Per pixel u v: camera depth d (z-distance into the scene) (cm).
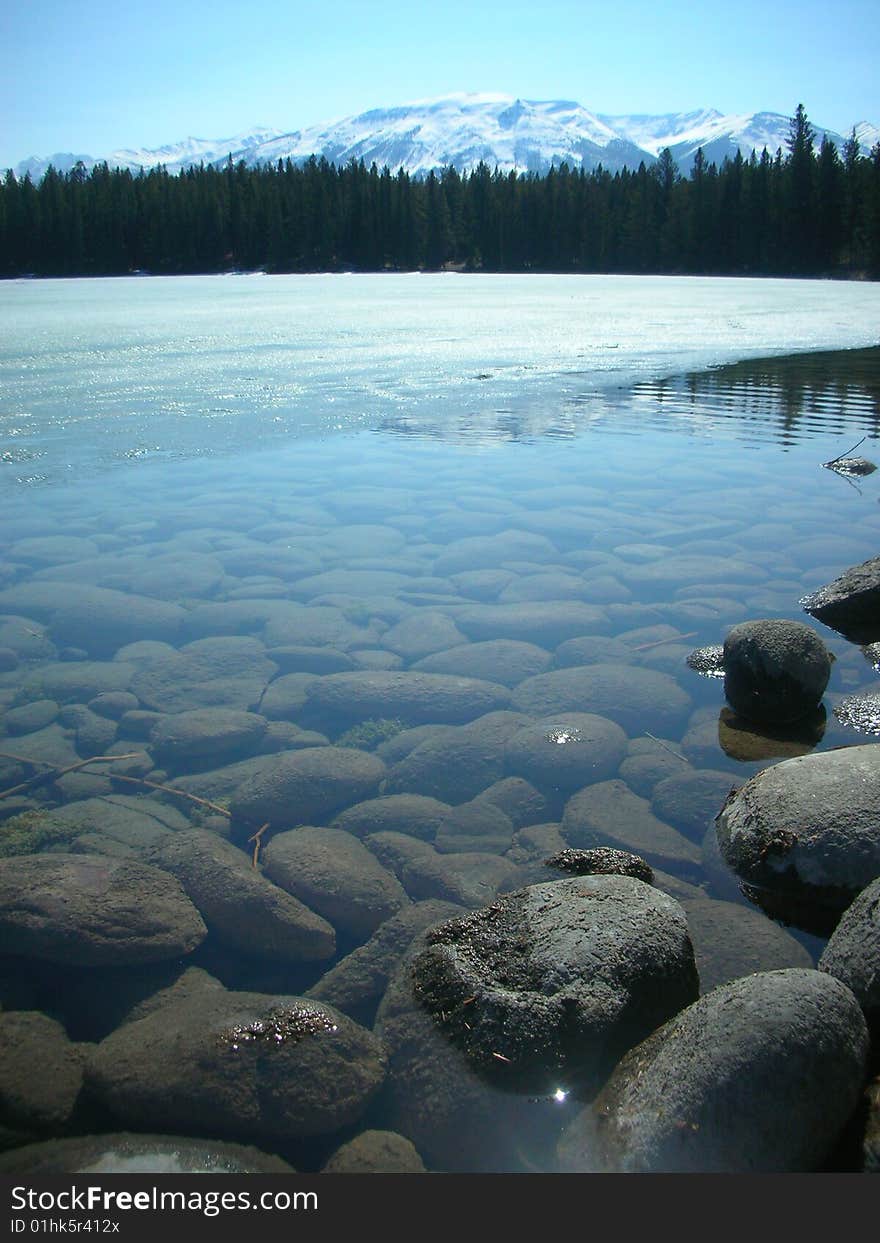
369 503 670
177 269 6694
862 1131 175
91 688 395
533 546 580
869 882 251
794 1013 181
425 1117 190
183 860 268
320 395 1080
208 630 455
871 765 280
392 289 3575
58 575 518
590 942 215
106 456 786
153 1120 187
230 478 732
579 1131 185
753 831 275
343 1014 213
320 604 486
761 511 650
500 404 1045
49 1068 199
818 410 1019
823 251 5531
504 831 297
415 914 245
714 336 1698
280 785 316
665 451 831
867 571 466
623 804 309
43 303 2558
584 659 423
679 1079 181
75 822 297
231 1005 212
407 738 356
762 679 367
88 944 232
